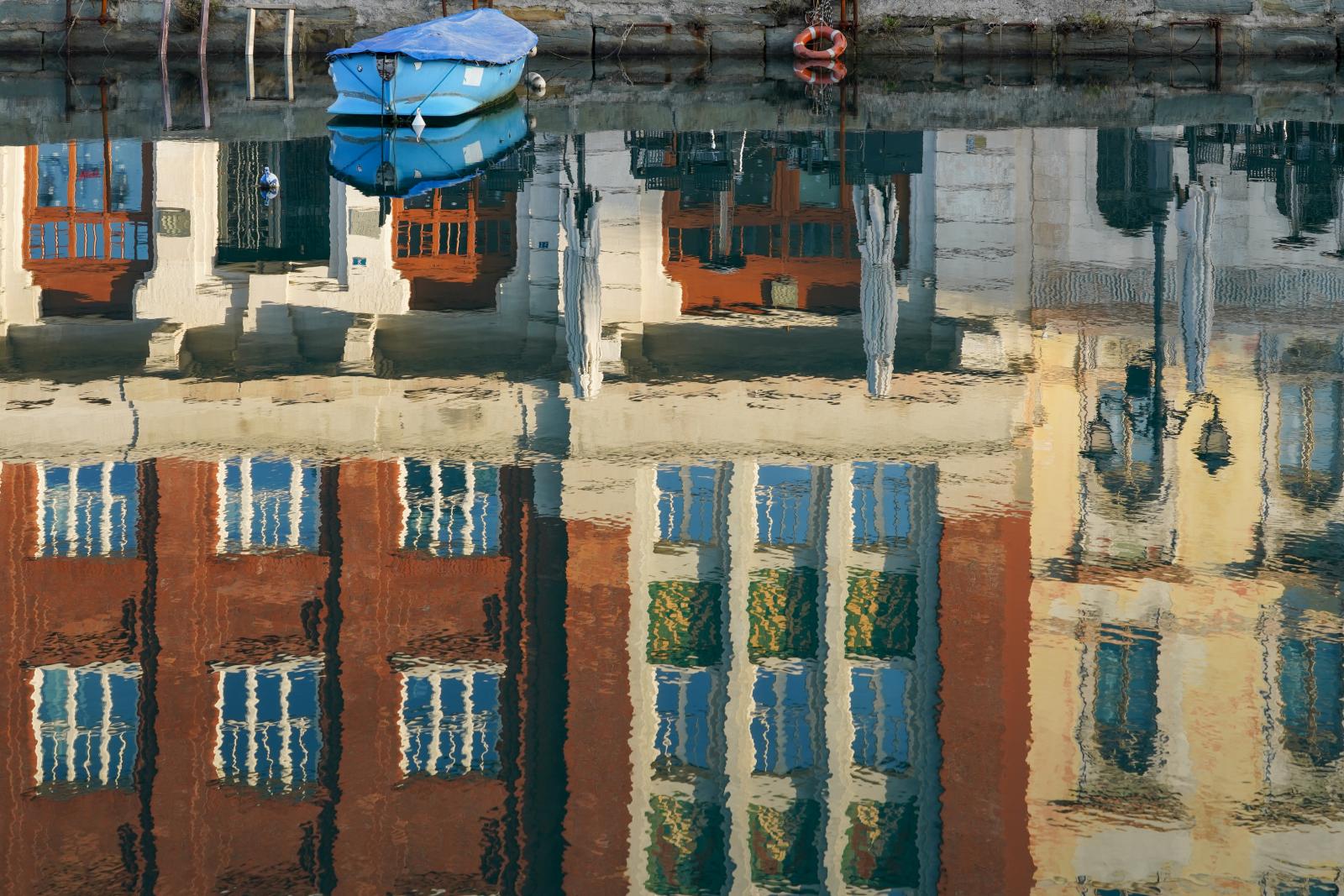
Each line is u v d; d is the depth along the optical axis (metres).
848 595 17.45
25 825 12.74
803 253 29.97
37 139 34.91
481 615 16.98
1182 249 28.97
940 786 14.31
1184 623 15.58
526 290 27.42
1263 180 33.38
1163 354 23.17
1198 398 21.36
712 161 34.97
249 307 25.95
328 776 13.92
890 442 20.11
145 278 27.45
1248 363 22.59
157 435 20.05
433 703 15.37
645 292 27.75
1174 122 38.66
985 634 16.25
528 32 41.16
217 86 41.47
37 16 42.12
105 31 42.06
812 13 44.94
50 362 22.94
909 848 13.59
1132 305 25.92
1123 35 45.78
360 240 29.86
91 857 12.27
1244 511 18.91
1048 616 16.00
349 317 25.53
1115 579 16.75
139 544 17.61
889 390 22.00
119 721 14.57
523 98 41.66
